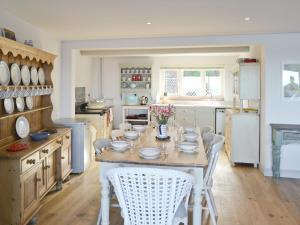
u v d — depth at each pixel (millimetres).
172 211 2061
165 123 3541
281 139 4352
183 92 8281
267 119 4629
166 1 2918
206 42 4660
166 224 2078
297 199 3697
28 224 2938
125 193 2080
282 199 3695
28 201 2836
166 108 3584
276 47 4516
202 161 2482
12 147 2881
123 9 3188
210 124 7715
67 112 5094
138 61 8203
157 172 1985
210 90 8188
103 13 3354
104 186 2594
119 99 8320
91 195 3748
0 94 2879
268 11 3275
